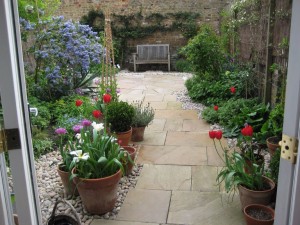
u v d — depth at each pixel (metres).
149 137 3.77
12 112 1.05
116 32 9.35
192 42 5.85
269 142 2.88
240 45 5.63
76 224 1.68
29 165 1.18
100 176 2.10
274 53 3.69
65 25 4.68
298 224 1.03
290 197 1.04
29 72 4.58
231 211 2.21
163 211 2.23
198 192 2.48
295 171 1.01
